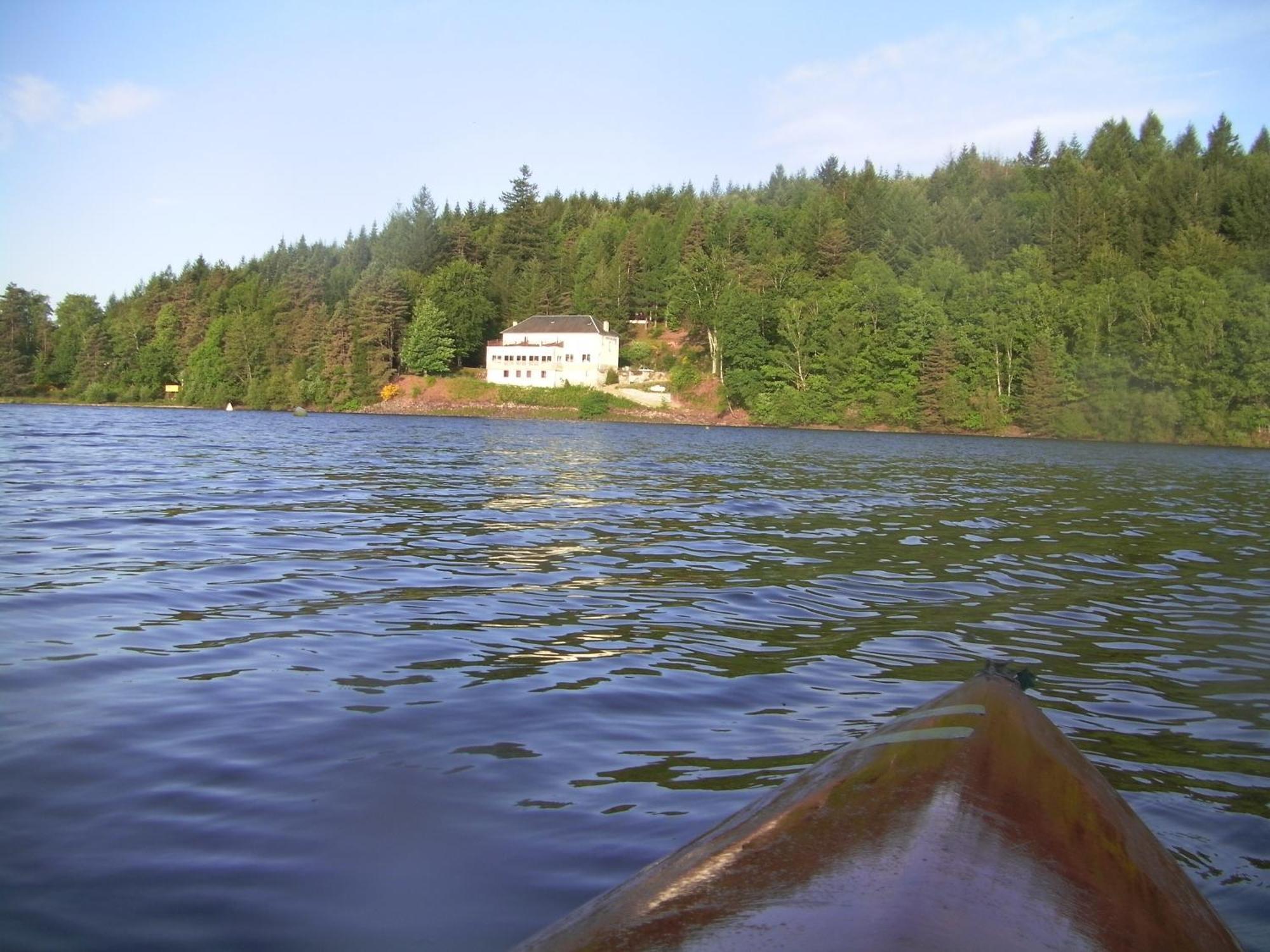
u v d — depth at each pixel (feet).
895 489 69.56
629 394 270.87
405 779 14.61
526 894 11.27
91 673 19.49
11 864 11.73
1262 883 11.92
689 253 319.27
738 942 6.40
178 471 68.85
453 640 23.06
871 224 303.27
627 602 28.09
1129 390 199.52
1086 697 19.97
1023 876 7.33
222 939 10.25
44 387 335.88
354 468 77.61
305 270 360.69
